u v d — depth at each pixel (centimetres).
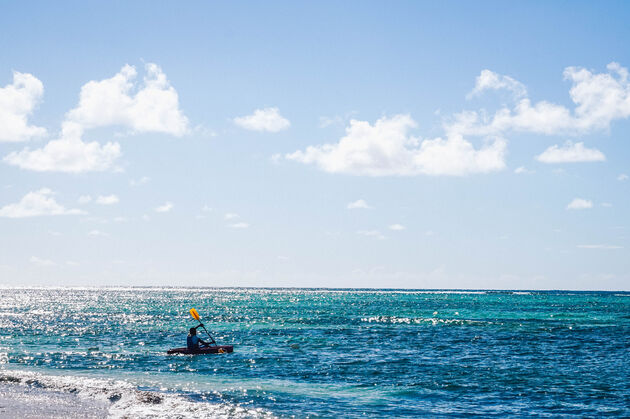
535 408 1853
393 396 2017
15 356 2969
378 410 1798
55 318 6694
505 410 1822
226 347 3212
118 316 7200
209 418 1608
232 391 2056
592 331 4750
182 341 3884
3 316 7069
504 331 4756
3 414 1574
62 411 1627
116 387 2012
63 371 2483
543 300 16162
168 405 1744
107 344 3653
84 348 3394
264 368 2627
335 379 2347
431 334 4462
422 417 1720
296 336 4281
